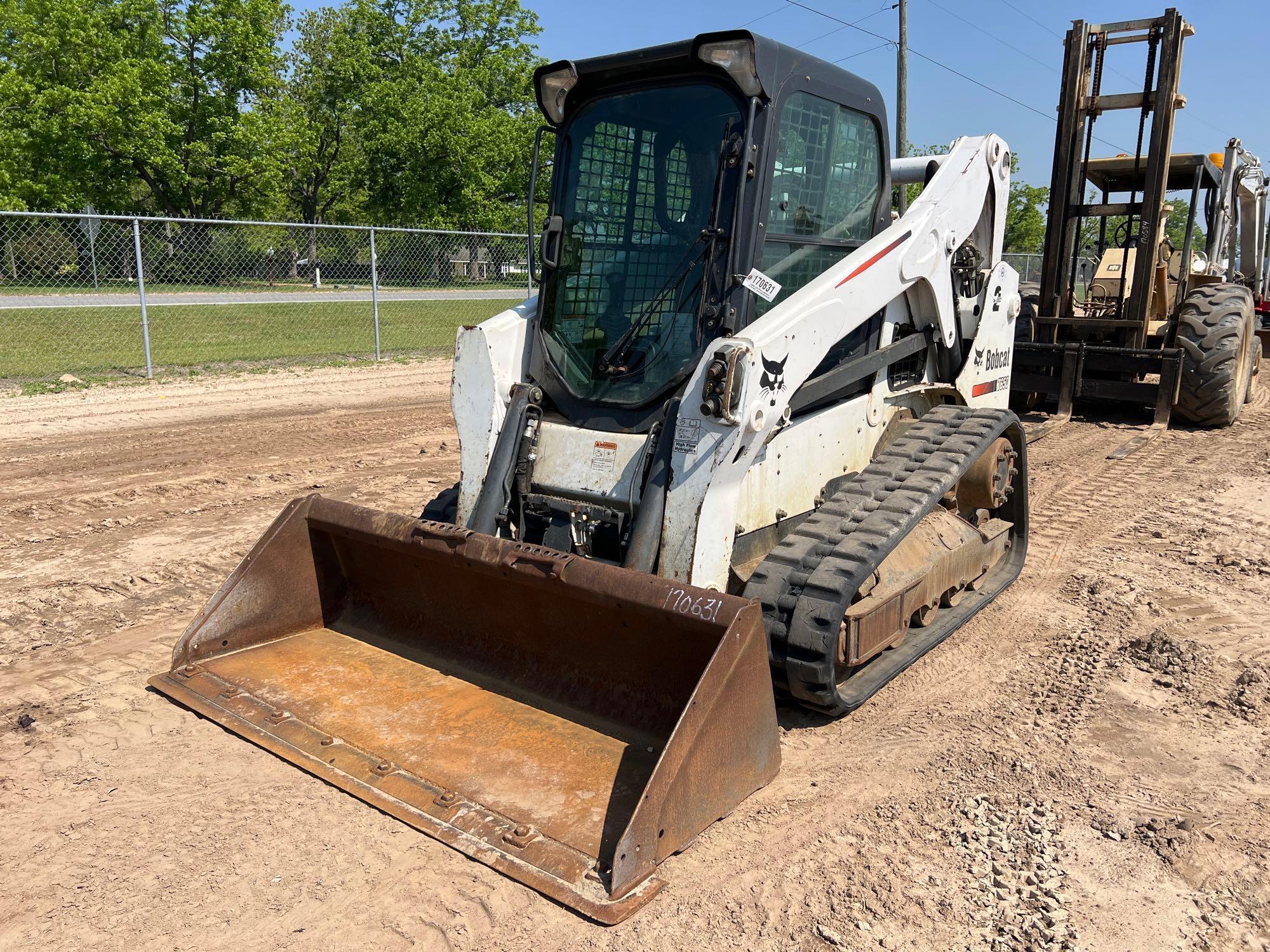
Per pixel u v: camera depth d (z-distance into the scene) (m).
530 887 2.71
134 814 3.13
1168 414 9.15
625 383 3.86
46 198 28.14
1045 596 5.17
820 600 3.40
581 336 4.04
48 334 15.20
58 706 3.84
